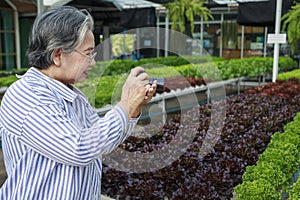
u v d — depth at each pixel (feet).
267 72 31.60
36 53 3.93
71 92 4.09
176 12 32.55
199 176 8.56
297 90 21.50
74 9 4.07
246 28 39.01
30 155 3.87
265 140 11.76
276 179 8.14
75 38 3.84
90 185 4.29
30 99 3.76
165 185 8.59
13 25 33.30
